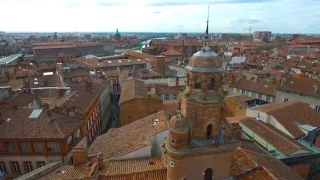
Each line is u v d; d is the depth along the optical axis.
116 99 102.69
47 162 44.25
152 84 73.56
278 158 37.38
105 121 78.25
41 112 48.62
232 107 61.72
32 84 82.31
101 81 90.00
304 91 71.88
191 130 24.48
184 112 25.70
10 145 43.56
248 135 45.12
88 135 55.94
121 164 32.47
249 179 28.44
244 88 83.62
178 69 105.38
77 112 51.31
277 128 46.62
